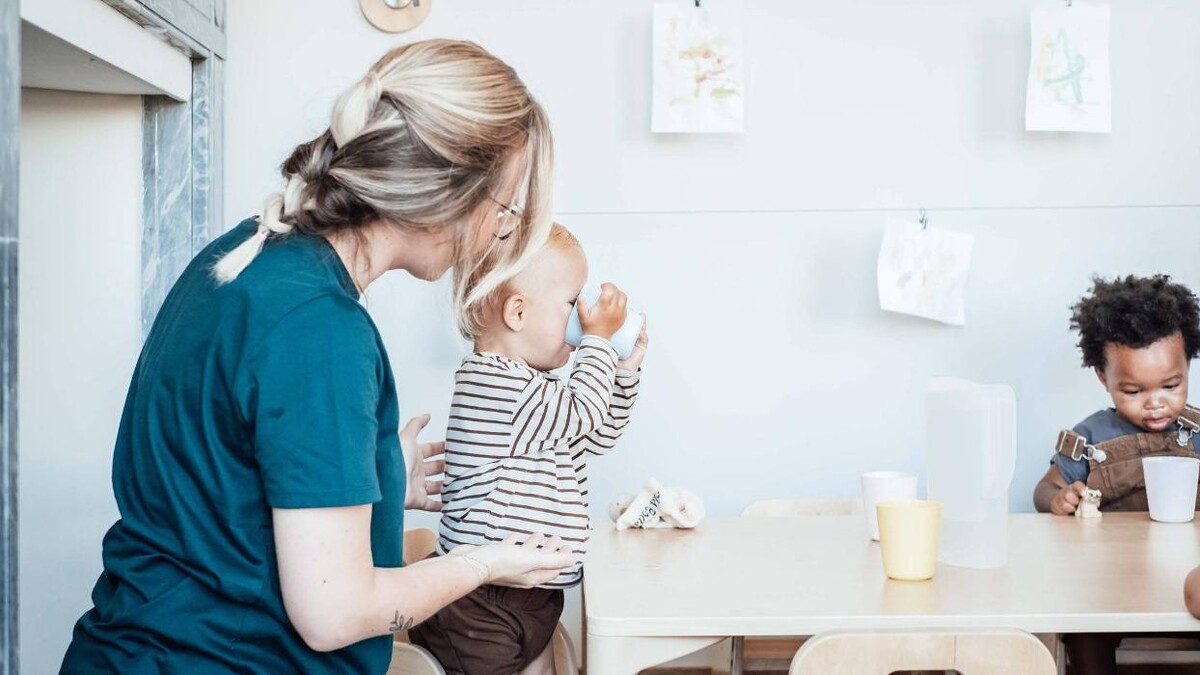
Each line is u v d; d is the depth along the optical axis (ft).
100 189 7.07
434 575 3.07
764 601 4.10
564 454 5.16
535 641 5.06
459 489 5.05
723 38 7.56
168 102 7.12
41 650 6.90
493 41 7.73
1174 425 6.86
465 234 3.10
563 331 5.26
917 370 7.84
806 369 7.84
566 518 5.06
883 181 7.82
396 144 2.86
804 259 7.82
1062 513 6.20
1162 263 7.87
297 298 2.79
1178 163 7.84
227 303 2.81
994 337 7.85
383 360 2.98
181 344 2.85
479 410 5.02
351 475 2.71
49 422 6.99
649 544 5.35
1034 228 7.84
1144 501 6.72
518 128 3.03
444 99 2.88
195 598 2.83
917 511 4.42
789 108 7.80
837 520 6.04
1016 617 3.87
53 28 5.24
